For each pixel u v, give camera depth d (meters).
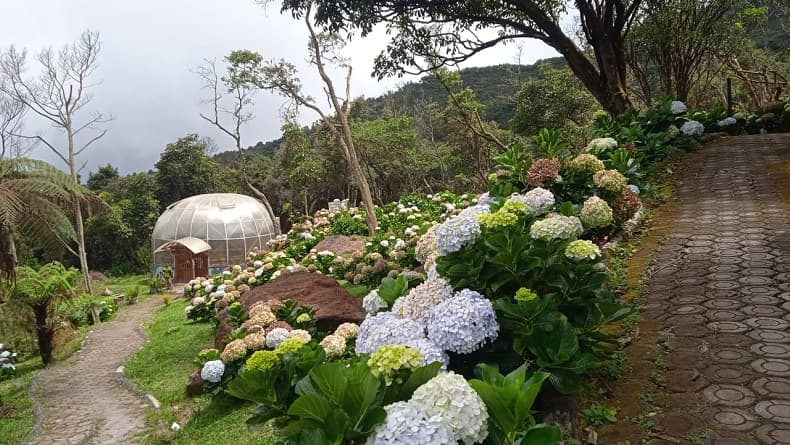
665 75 14.94
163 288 22.83
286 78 17.94
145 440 5.72
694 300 3.83
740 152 9.30
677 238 5.46
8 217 8.53
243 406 5.76
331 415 1.79
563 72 20.83
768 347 3.03
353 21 11.51
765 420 2.41
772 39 22.28
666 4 13.93
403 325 2.60
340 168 29.84
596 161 5.73
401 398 2.04
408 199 16.73
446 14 12.12
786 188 6.82
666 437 2.42
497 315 2.71
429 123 33.56
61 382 9.13
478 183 25.73
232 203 27.12
